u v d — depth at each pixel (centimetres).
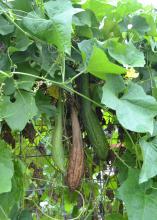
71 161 149
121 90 142
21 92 142
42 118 169
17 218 161
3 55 143
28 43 139
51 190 196
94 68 135
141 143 144
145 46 174
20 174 148
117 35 164
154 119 156
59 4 132
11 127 137
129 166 159
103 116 181
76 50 150
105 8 161
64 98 161
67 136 167
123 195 148
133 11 166
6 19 144
